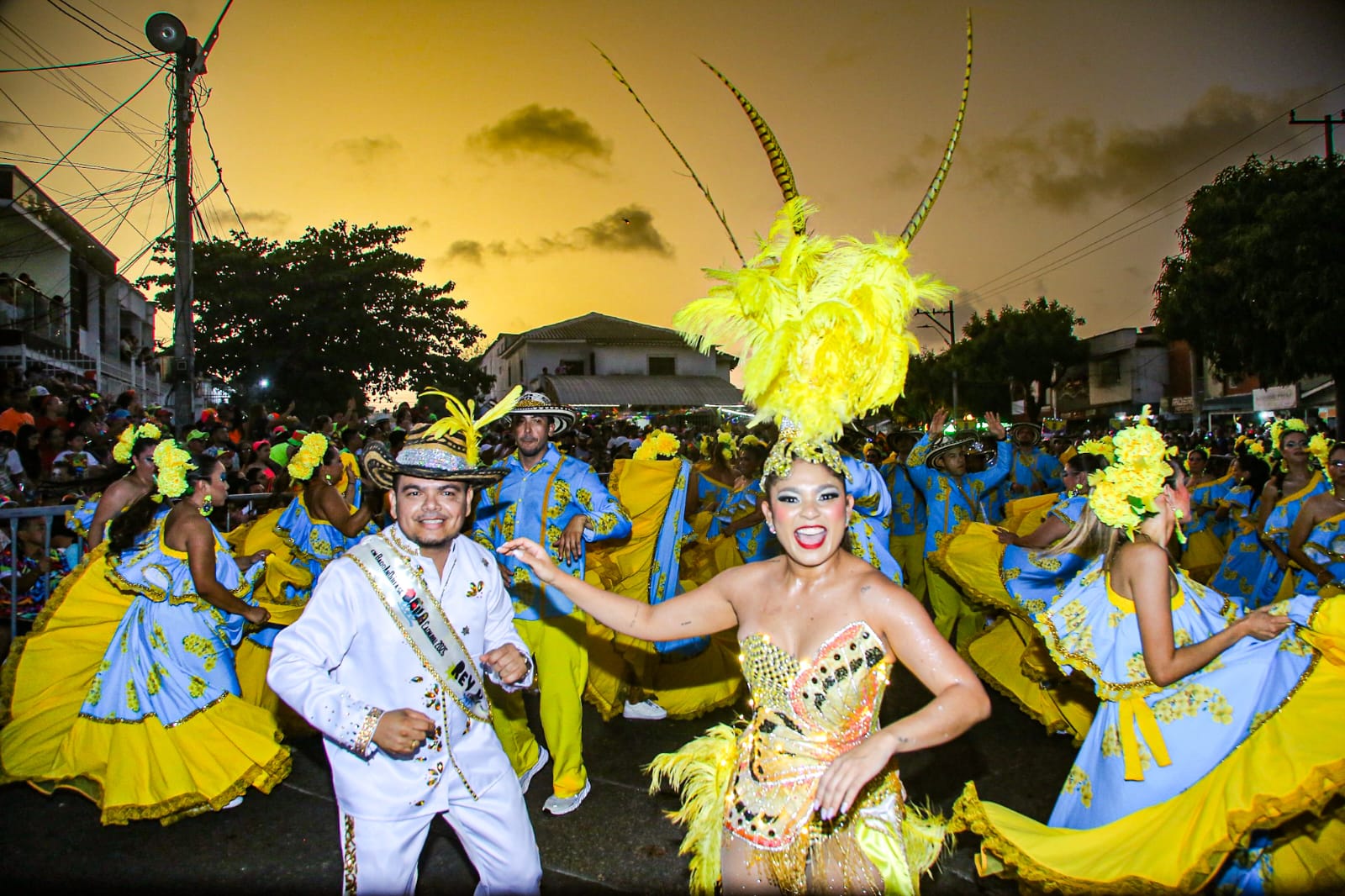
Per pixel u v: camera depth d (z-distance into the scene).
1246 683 2.94
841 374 2.27
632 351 43.56
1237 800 2.70
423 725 2.45
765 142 2.56
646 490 5.52
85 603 4.39
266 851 3.84
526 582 4.31
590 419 22.44
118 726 4.10
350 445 9.45
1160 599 2.94
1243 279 18.20
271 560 6.03
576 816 4.13
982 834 3.07
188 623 4.24
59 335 22.09
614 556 5.51
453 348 29.70
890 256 2.32
